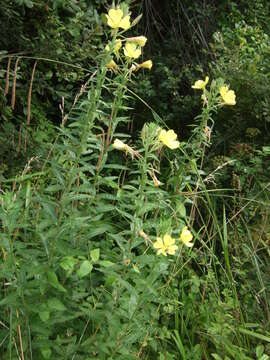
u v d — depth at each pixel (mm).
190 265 3711
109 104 2664
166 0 7160
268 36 6977
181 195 3051
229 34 6465
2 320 2568
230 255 3867
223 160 4984
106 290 2533
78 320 2658
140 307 2549
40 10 4973
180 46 6949
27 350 2406
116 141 2541
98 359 2434
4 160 4152
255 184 4648
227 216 4516
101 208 2533
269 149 4781
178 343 2990
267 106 5137
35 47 4922
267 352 3273
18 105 5094
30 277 2420
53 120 5738
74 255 2395
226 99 2906
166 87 6266
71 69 5156
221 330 3221
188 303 3365
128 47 2539
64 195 2469
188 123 6176
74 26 5137
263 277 3719
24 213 2643
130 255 2430
